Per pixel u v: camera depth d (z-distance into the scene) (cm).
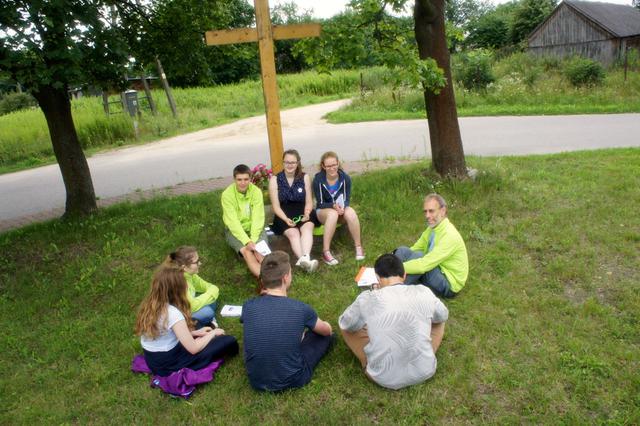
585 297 449
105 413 348
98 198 956
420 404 329
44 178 1292
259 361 337
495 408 324
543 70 2225
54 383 387
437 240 453
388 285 356
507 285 474
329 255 538
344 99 2627
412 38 743
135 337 440
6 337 452
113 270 568
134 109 2053
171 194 927
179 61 839
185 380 356
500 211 638
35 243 653
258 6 591
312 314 354
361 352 361
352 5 688
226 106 2494
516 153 1026
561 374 348
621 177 743
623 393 326
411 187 738
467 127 1431
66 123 722
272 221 617
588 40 2723
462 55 2059
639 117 1391
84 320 480
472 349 382
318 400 341
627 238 545
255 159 1242
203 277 540
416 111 1825
